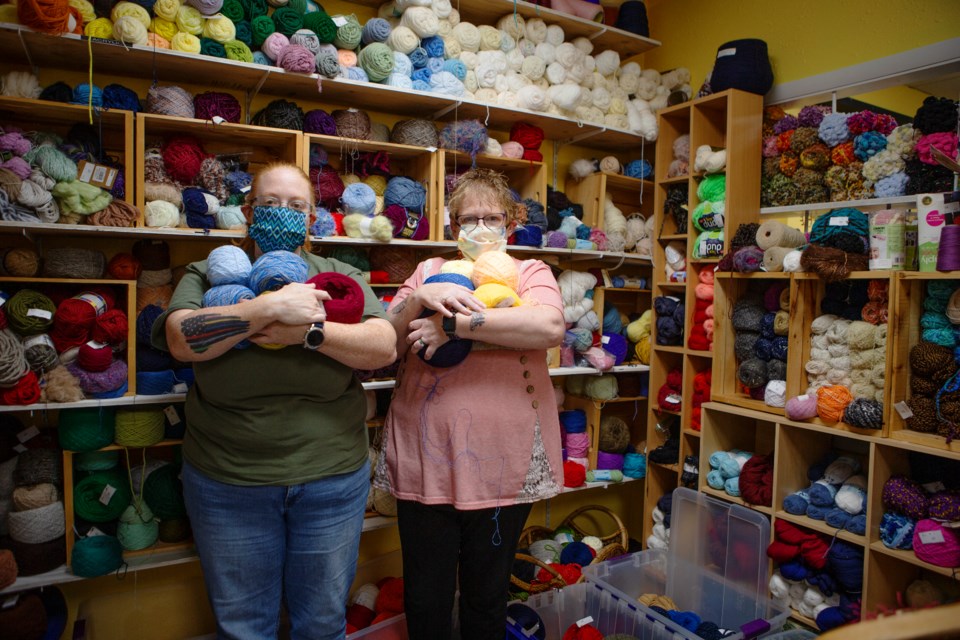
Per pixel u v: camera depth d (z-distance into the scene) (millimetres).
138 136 1833
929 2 2121
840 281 2115
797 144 2354
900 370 1899
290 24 2057
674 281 2730
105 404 1775
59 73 1985
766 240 2203
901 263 1913
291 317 1166
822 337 2115
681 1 3035
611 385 2709
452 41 2387
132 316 1815
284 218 1359
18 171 1682
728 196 2408
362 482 1450
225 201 2023
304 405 1337
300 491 1338
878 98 2469
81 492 1846
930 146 1835
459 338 1441
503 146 2533
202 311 1197
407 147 2236
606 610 2133
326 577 1403
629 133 2756
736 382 2465
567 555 2512
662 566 2439
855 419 1920
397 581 2225
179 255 2137
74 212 1763
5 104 1730
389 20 2379
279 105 2080
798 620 2109
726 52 2463
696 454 2645
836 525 2008
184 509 1927
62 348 1782
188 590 2154
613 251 2736
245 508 1327
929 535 1775
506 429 1513
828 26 2410
